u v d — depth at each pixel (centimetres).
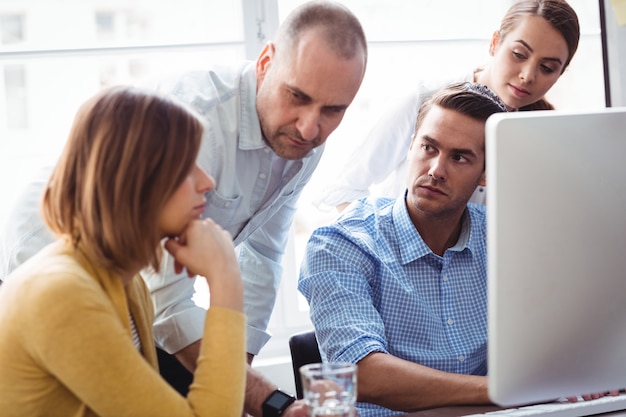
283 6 248
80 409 112
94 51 236
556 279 108
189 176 116
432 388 150
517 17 215
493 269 106
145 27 239
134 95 111
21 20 231
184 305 158
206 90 161
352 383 109
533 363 110
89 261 114
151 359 128
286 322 256
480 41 265
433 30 261
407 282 171
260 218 176
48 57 234
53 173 114
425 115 172
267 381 146
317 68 143
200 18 243
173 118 111
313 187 257
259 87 160
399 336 170
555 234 107
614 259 111
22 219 161
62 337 105
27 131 234
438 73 263
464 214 179
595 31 266
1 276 170
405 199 177
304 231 258
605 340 114
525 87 215
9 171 233
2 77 232
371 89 258
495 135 103
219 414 113
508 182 104
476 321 173
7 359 109
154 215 111
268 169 168
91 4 235
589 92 269
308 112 148
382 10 257
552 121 105
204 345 116
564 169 107
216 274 119
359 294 166
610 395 148
